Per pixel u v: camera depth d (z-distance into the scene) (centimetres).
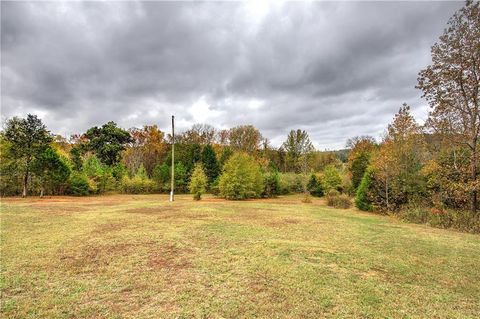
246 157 3023
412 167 1855
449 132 1587
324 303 461
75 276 568
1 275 566
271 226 1167
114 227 1087
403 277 602
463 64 1487
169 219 1304
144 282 539
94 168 3653
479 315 437
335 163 4894
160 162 5109
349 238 978
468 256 784
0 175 2728
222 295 485
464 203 1570
